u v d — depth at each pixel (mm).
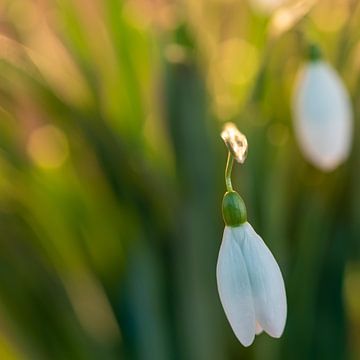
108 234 458
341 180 447
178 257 448
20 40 470
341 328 458
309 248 452
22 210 454
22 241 454
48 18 473
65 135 449
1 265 453
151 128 453
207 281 445
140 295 455
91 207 457
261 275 362
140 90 458
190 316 448
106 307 474
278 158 445
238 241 365
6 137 447
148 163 441
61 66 456
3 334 472
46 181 454
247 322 361
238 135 362
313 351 457
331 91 420
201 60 434
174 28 434
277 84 441
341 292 456
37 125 458
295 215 453
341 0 451
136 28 457
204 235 442
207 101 433
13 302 456
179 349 454
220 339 450
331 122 419
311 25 439
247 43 458
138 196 445
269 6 440
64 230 459
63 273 462
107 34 462
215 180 438
